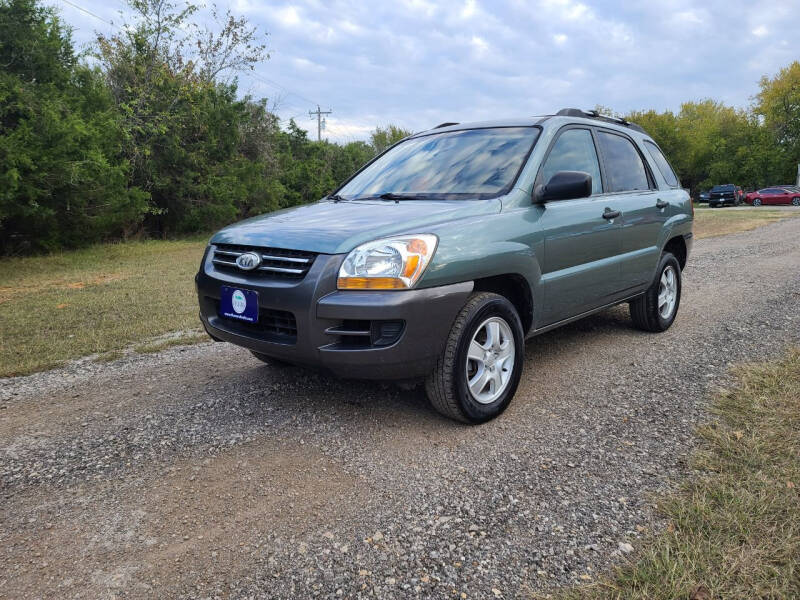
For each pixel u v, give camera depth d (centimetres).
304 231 290
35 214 1170
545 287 335
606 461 258
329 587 182
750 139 4916
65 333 535
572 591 176
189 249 1461
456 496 233
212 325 321
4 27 1173
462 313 284
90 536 213
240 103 2017
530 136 366
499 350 309
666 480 238
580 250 364
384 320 258
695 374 370
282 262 283
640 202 435
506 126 387
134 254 1335
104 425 319
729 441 267
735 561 183
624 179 439
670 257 484
